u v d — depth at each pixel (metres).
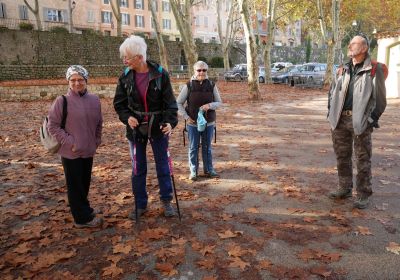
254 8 30.83
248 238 3.71
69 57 32.31
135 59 3.72
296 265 3.23
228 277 3.08
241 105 15.45
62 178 5.75
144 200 4.22
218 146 7.89
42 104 16.66
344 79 4.28
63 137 3.61
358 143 4.29
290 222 4.07
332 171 5.96
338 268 3.17
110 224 4.02
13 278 3.07
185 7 19.62
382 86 4.05
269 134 9.20
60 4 43.69
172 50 40.50
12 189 5.25
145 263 3.30
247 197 4.84
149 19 53.31
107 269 3.18
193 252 3.47
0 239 3.77
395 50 17.59
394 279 3.02
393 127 9.92
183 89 5.40
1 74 25.62
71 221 4.14
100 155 7.22
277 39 66.62
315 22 35.91
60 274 3.13
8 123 11.12
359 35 4.07
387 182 5.30
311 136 8.91
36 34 30.42
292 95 20.22
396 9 37.50
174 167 6.27
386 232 3.81
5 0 39.97
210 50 45.53
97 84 19.25
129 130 4.01
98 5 47.50
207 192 5.05
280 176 5.73
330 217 4.18
